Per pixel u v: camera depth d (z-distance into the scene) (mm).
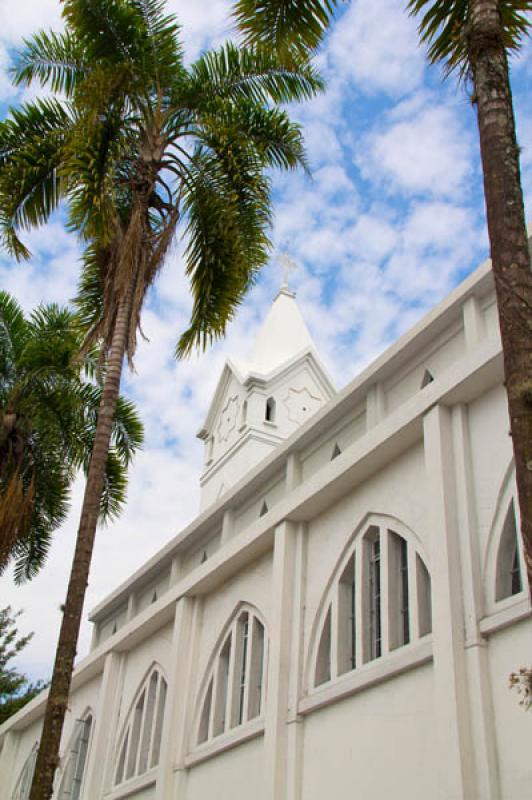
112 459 22141
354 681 13953
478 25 7594
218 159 16172
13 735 31734
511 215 6707
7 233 15883
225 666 19422
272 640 16281
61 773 25312
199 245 16141
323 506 16812
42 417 21391
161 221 16453
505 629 11344
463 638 11742
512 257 6539
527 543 5711
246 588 18984
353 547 15758
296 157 17016
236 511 22484
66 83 16750
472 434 13344
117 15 16219
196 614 20797
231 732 17359
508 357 6285
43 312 22938
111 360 14203
